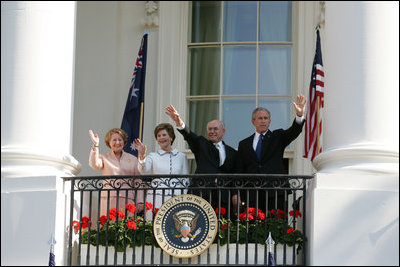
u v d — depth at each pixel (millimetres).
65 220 16250
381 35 16172
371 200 15422
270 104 22859
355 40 16203
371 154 15734
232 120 22875
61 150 16516
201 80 23219
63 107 16641
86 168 22438
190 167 22391
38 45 16562
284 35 23250
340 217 15391
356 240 15289
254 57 23219
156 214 16422
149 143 22469
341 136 16047
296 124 17656
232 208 18016
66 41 16875
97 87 23062
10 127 16297
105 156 18391
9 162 16203
